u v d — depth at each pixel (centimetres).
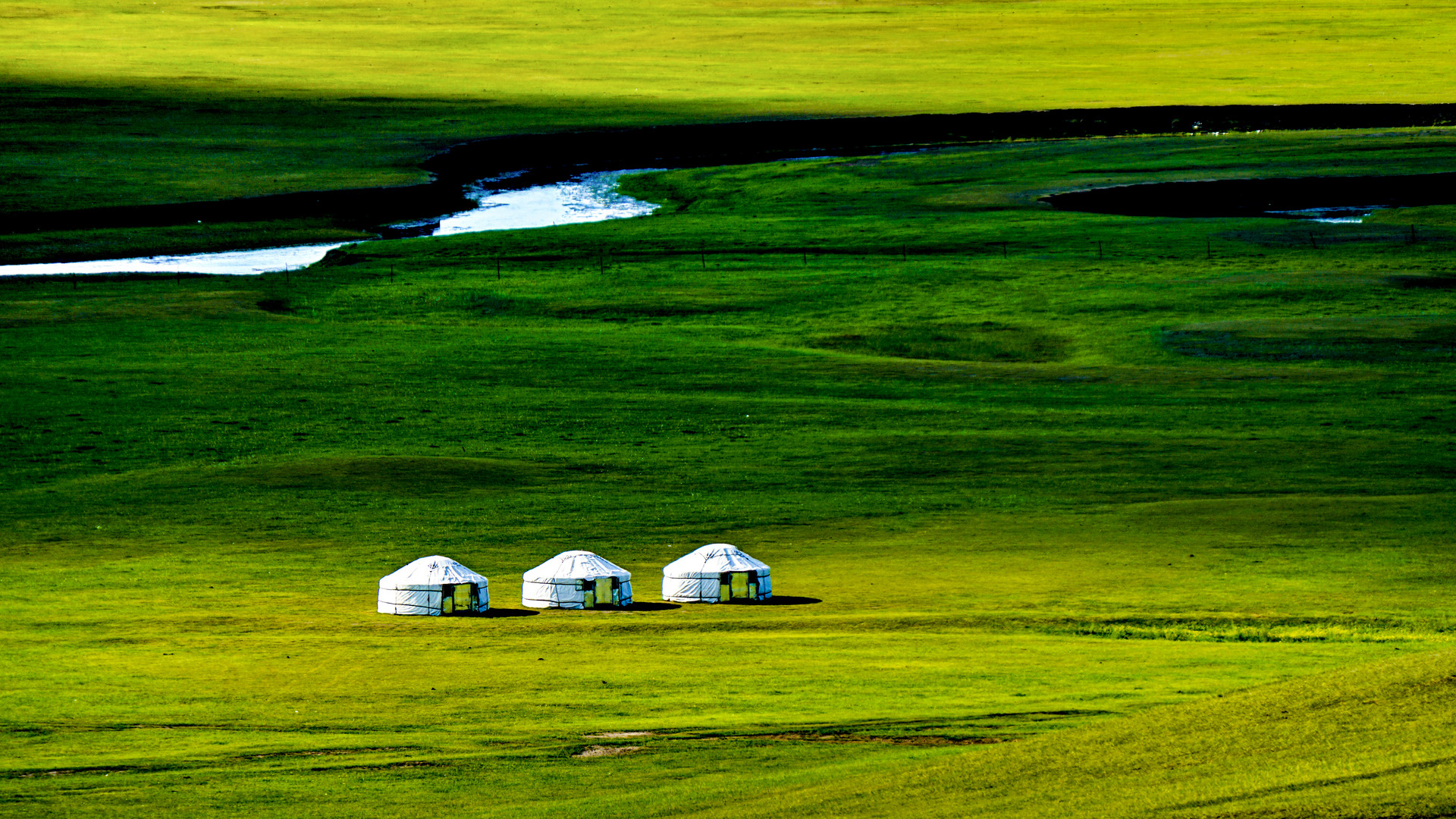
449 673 15700
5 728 13625
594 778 11794
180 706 14438
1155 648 16350
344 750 12838
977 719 13400
